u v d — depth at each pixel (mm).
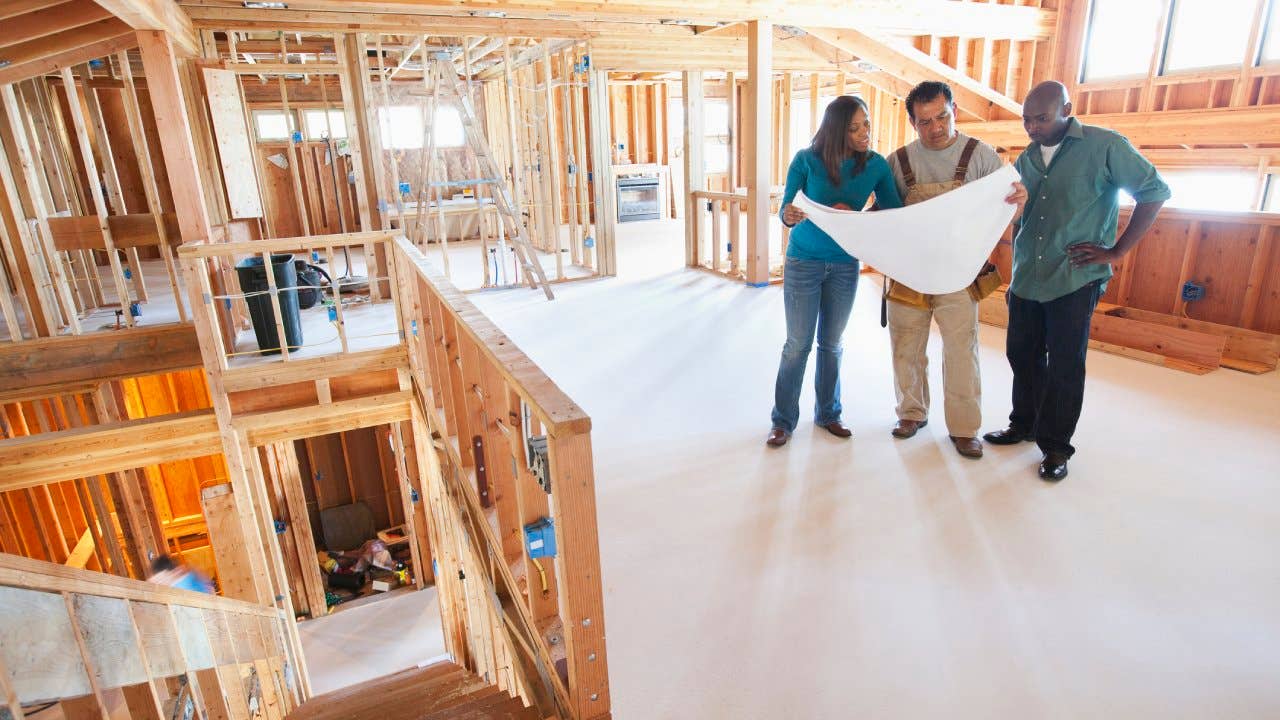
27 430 5445
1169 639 1770
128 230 4414
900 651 1768
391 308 5762
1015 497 2467
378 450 7062
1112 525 2273
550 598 1798
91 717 1562
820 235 2676
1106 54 7156
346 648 5438
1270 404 3248
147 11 3582
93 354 4453
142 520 5535
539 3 5238
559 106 10836
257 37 8008
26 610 1352
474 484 2459
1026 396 2785
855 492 2549
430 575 6230
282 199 9500
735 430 3164
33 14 3451
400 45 8922
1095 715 1551
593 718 1500
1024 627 1832
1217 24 6344
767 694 1650
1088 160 2338
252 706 3064
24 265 4238
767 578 2078
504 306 6070
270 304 4387
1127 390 3473
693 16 5695
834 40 6750
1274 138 6023
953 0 6574
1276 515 2303
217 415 4164
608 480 2736
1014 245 2664
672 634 1858
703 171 7586
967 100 7496
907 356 2879
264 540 4492
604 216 7238
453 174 10805
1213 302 4039
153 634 1843
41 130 5543
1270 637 1767
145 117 8055
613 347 4617
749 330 4895
